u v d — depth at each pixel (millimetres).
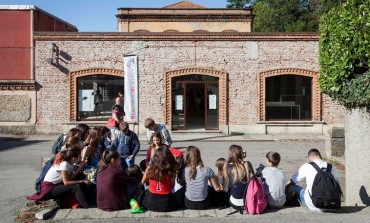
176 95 22562
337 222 7109
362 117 8305
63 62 22172
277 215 7570
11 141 20406
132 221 7301
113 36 22062
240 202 7742
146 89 22250
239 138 21297
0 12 22594
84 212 7824
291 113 22594
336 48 8156
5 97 22281
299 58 22219
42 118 22359
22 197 9445
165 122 22297
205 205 7895
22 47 22453
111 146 10258
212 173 7934
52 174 8195
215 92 22578
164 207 7734
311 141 20391
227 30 31562
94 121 22406
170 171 7699
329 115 22453
